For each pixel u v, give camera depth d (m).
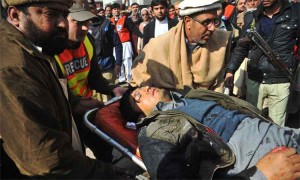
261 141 2.03
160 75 2.78
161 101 2.42
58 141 1.34
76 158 1.42
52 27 1.40
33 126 1.26
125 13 8.31
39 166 1.30
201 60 2.74
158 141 1.94
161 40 2.80
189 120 2.01
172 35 2.78
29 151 1.28
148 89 2.47
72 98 2.27
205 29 2.61
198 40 2.66
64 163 1.35
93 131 2.26
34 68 1.36
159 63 2.78
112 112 2.45
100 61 4.95
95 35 4.84
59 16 1.41
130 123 2.39
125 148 2.13
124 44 7.41
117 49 5.28
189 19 2.63
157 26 5.47
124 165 2.40
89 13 2.37
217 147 1.92
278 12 3.52
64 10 1.42
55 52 1.53
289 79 3.62
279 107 3.75
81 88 2.73
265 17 3.61
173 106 2.38
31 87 1.30
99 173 1.52
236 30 5.02
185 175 1.80
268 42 3.59
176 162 1.83
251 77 3.82
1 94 1.26
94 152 2.47
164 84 2.77
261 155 1.97
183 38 2.74
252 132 2.07
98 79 2.92
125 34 7.40
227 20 5.23
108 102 2.63
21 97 1.26
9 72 1.28
